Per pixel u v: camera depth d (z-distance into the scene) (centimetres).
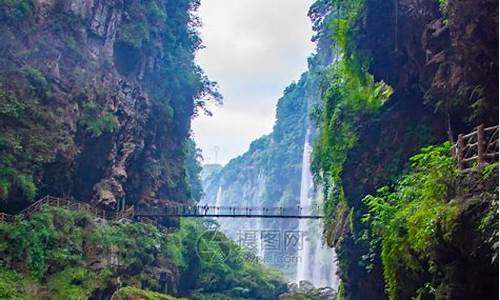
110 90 4325
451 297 1080
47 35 3947
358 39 2206
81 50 4222
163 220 4775
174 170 5250
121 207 4219
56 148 3603
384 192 1872
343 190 2511
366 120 2414
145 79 5053
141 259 3784
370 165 2347
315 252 8688
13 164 3294
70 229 3250
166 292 4038
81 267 3150
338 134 2538
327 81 3198
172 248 4288
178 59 5609
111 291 3278
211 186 16788
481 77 1479
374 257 2075
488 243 968
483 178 1051
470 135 1178
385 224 1547
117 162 4297
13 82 3481
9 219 3017
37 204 3275
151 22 5081
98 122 3994
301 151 11838
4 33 3581
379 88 2392
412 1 1973
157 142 4997
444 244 1084
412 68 2103
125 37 4731
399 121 2245
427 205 1205
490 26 1372
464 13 1433
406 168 2108
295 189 11631
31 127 3481
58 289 2958
